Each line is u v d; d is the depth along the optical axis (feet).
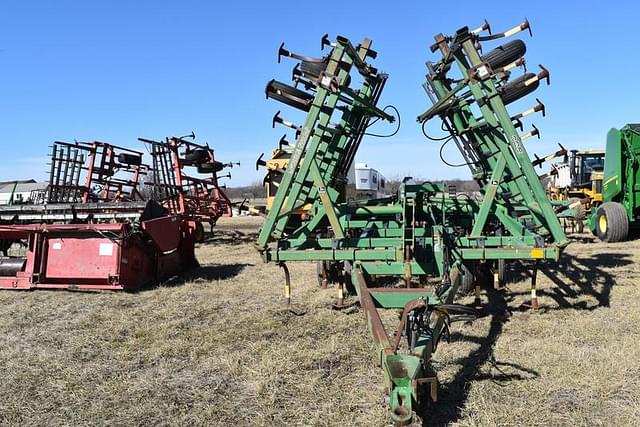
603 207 46.16
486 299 22.95
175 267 31.78
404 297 15.58
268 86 23.99
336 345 16.84
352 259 20.21
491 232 26.96
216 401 12.86
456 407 12.00
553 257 19.17
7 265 27.78
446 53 23.47
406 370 9.55
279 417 11.87
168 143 49.29
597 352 15.52
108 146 50.67
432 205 26.73
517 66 20.52
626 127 44.65
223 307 22.97
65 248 26.66
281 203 21.61
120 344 17.62
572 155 59.26
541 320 19.27
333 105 21.97
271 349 16.69
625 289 24.02
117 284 25.73
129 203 28.17
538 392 12.75
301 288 26.96
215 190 57.47
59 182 45.96
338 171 27.68
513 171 21.50
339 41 21.44
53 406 12.70
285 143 25.81
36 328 19.66
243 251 46.93
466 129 25.57
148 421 11.87
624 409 11.84
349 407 12.21
